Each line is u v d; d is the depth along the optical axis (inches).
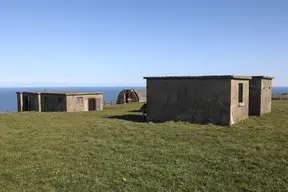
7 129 660.1
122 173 348.8
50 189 303.1
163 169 358.9
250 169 357.4
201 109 712.4
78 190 302.4
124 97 2084.2
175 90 754.2
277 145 462.3
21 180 328.2
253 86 879.7
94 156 417.7
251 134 550.9
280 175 334.3
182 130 601.0
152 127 645.3
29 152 442.3
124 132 589.0
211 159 396.8
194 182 319.3
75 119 847.7
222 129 609.3
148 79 793.6
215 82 691.4
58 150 454.0
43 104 1482.5
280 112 948.0
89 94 1480.1
